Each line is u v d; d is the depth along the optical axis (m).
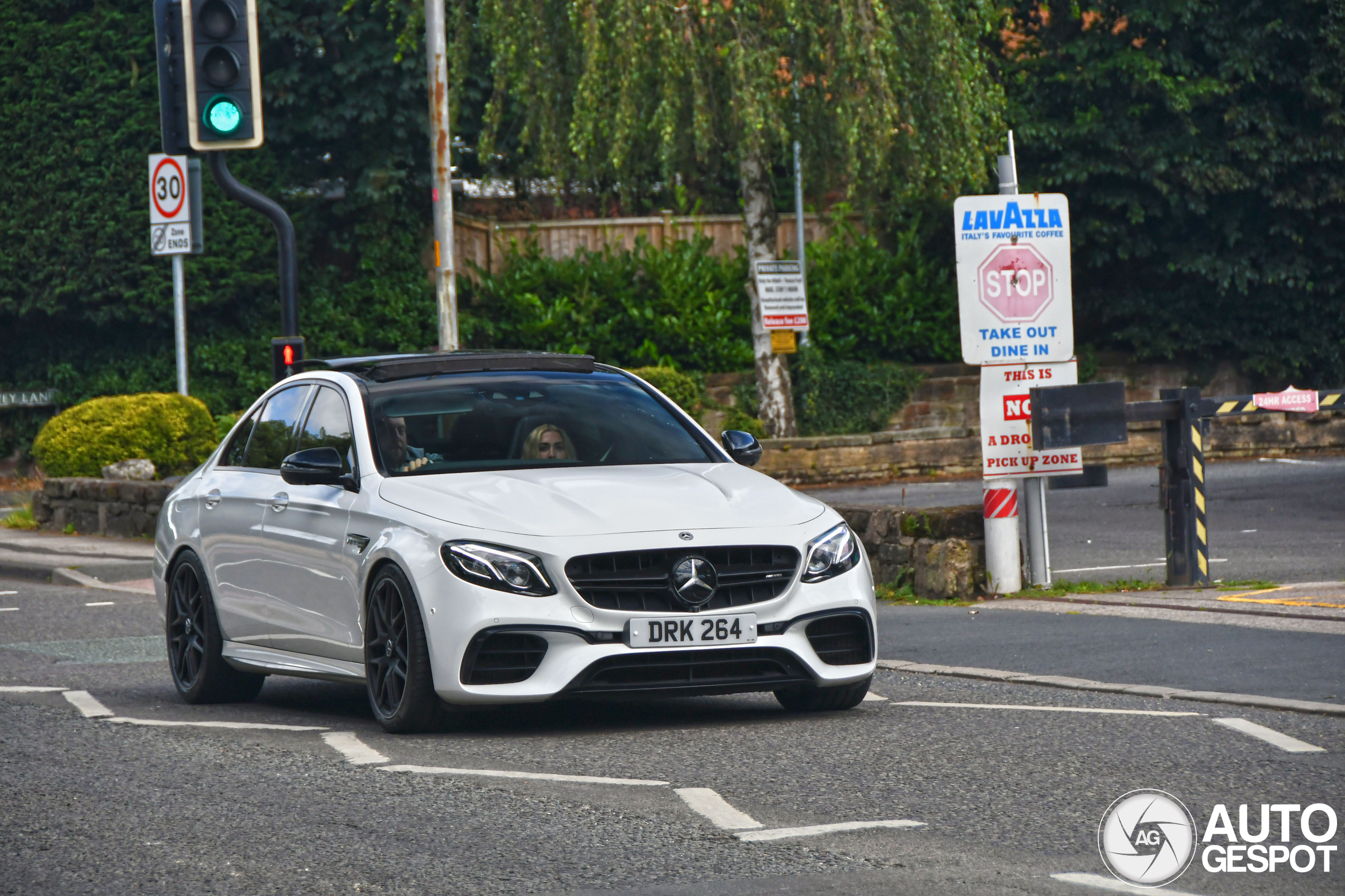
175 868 9.81
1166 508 23.56
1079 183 58.06
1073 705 14.81
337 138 57.00
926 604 22.91
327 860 9.88
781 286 51.97
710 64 47.31
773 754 12.84
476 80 56.53
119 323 56.25
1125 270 60.94
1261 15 57.19
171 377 56.03
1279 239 59.41
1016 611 21.53
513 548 13.40
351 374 16.36
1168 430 23.48
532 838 10.27
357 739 14.02
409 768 12.57
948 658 17.86
